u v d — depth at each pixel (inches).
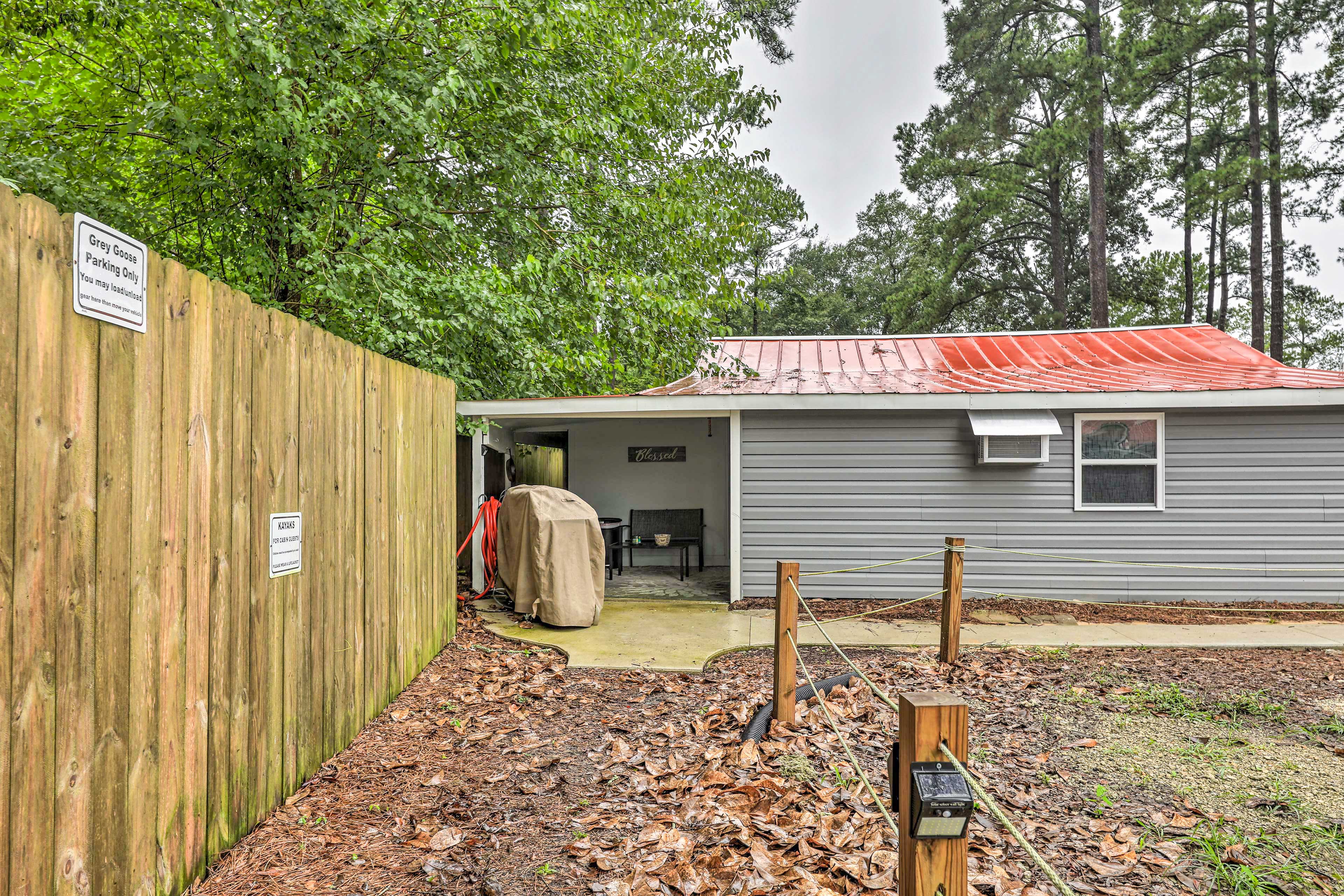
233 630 120.7
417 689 215.2
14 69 275.1
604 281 359.3
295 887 113.7
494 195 374.9
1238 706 199.6
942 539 349.1
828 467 353.7
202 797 112.0
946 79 989.8
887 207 1552.7
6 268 74.5
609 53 392.2
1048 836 130.8
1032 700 208.1
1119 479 341.4
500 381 393.7
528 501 307.3
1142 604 330.0
